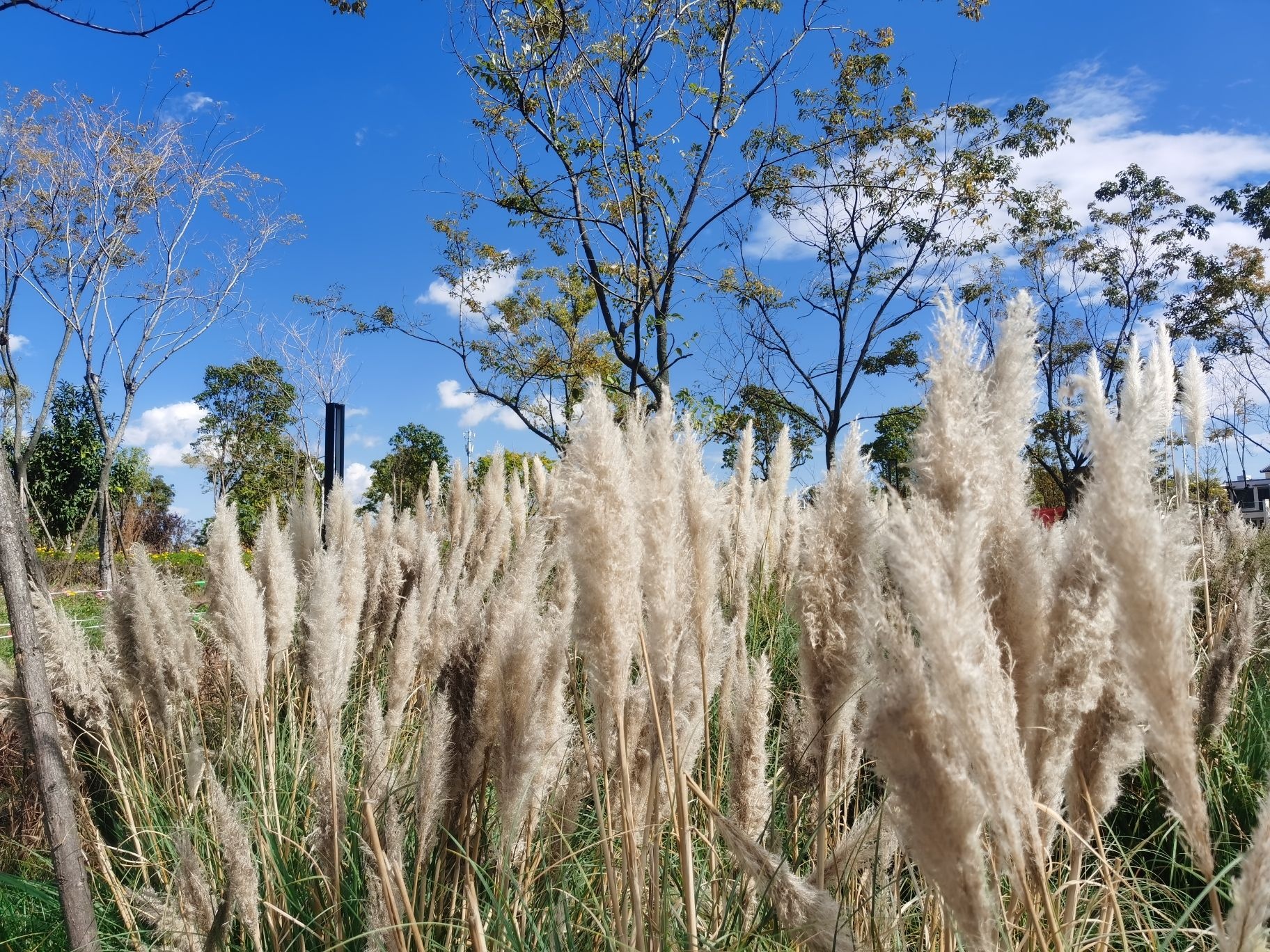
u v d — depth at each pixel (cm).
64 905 230
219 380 2816
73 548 1728
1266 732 422
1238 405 1938
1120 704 174
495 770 246
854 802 290
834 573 193
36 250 1412
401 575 477
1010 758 142
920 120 1928
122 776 355
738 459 664
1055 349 2264
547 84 1531
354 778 337
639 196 1545
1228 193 2291
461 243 1853
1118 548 127
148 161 1486
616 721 214
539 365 1838
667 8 1570
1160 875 340
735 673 283
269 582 402
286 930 276
